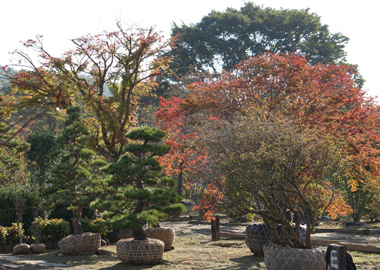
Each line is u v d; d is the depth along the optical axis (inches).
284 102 677.9
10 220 812.6
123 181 616.4
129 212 600.7
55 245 787.4
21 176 884.6
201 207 555.8
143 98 1847.9
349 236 887.1
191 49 1964.8
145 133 604.7
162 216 548.4
